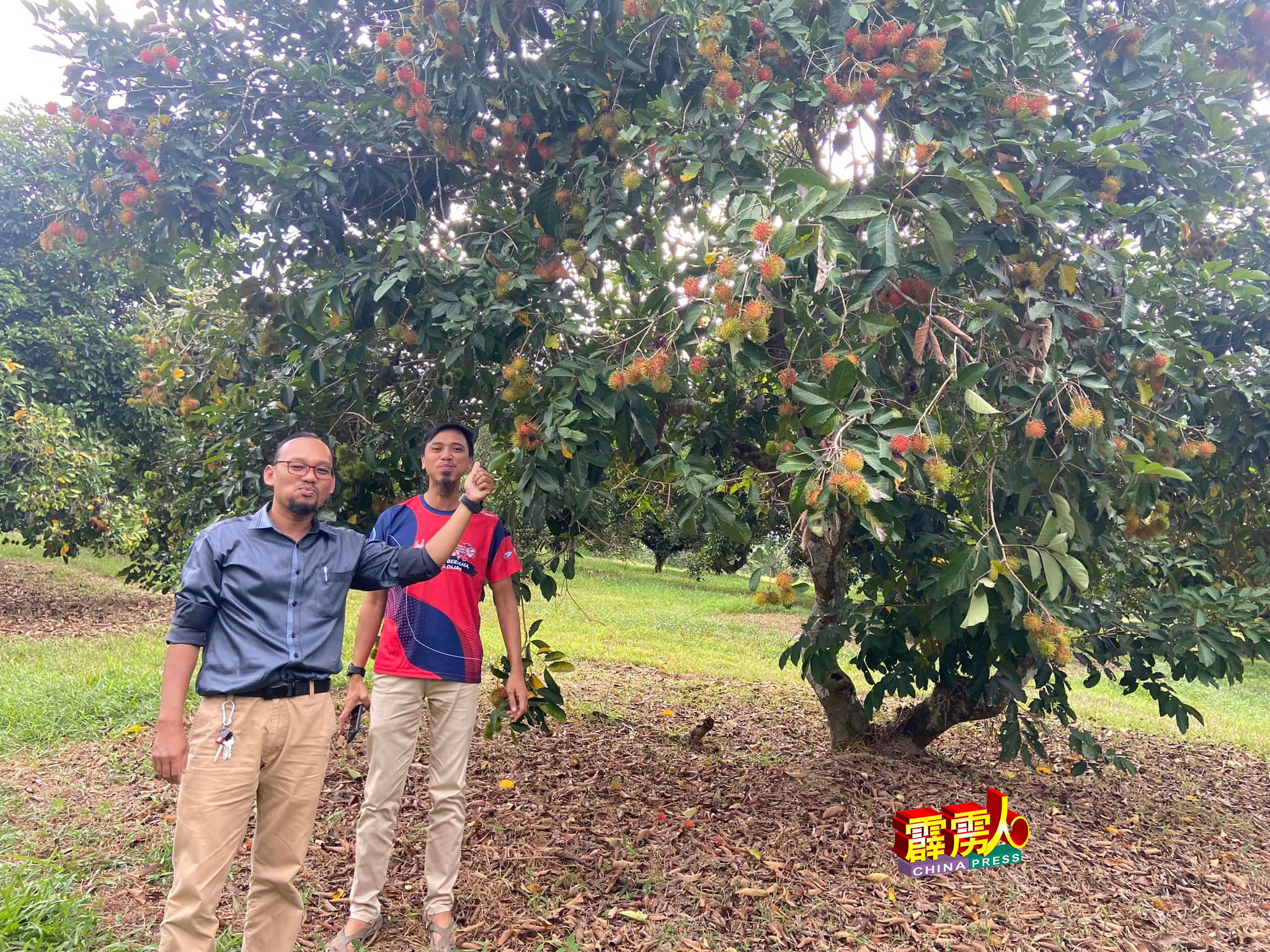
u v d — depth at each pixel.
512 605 2.96
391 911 2.79
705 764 4.78
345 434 3.74
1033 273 3.17
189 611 2.04
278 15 3.54
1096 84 3.42
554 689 3.56
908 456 2.61
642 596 14.99
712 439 4.04
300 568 2.18
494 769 4.51
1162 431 3.32
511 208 3.61
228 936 2.60
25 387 9.30
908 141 3.23
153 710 5.28
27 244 9.62
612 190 3.28
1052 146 2.96
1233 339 3.77
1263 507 4.67
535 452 2.93
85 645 7.52
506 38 3.01
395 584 2.37
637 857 3.30
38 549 15.27
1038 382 3.13
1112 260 3.02
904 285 3.16
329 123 3.29
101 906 2.76
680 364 3.26
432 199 3.77
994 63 3.05
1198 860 3.76
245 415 3.75
